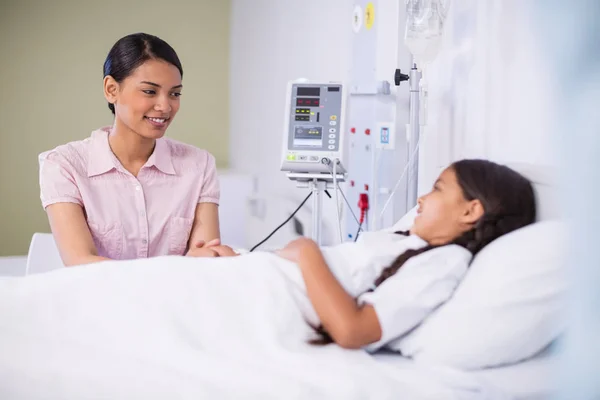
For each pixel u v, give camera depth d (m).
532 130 1.67
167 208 1.92
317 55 3.36
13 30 4.46
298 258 1.33
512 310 1.21
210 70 4.86
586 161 1.21
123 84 1.72
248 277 1.29
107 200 1.84
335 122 2.31
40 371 1.12
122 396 1.09
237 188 4.19
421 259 1.28
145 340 1.19
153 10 4.70
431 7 2.01
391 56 2.57
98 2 4.58
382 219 2.59
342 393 1.10
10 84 4.50
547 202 1.31
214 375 1.13
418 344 1.26
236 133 4.77
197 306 1.24
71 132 4.62
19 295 1.24
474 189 1.30
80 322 1.21
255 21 4.31
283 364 1.17
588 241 1.19
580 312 1.18
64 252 1.70
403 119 2.47
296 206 3.57
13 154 4.55
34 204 4.61
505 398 1.16
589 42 1.25
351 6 2.96
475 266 1.29
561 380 1.20
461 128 2.09
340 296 1.23
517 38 1.76
